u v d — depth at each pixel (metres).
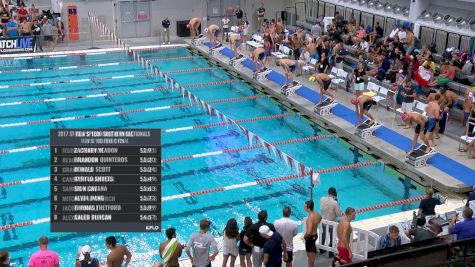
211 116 16.45
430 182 13.20
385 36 22.25
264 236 8.03
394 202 12.50
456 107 16.73
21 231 11.53
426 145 13.88
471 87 16.39
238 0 29.45
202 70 22.95
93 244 11.09
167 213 12.20
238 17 28.00
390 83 18.08
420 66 17.25
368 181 13.76
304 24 26.75
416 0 21.41
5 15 25.08
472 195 10.95
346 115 17.23
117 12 27.66
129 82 21.36
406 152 14.46
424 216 9.76
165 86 20.94
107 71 22.70
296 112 18.17
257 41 24.69
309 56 21.00
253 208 12.43
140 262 10.35
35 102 19.02
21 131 16.55
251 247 8.75
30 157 14.87
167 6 28.44
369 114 15.73
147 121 17.42
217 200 12.77
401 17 22.39
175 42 27.23
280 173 14.02
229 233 8.63
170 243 8.09
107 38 27.27
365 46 20.81
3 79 21.50
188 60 24.56
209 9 29.14
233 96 19.95
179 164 14.52
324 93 17.50
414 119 13.63
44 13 25.95
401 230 9.59
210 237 8.28
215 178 13.78
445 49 20.31
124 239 11.25
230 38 22.67
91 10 27.09
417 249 5.05
